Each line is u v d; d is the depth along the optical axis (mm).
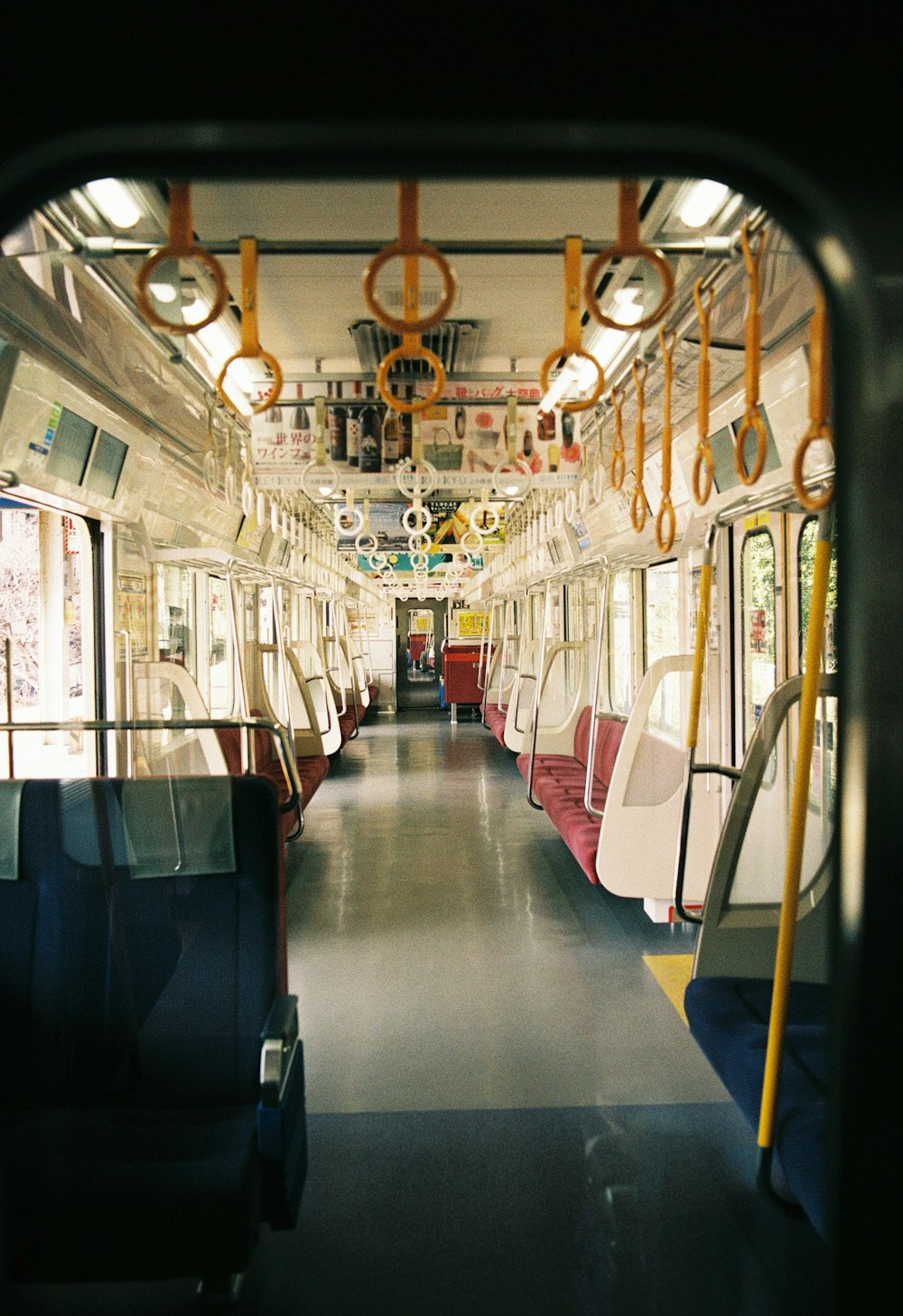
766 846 2998
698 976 2855
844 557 1112
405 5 1012
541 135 1024
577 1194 2422
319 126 1013
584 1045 3336
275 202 3125
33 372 2697
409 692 20031
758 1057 2297
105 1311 2027
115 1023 2203
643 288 2838
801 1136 1921
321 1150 2646
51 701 9672
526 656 9211
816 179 1038
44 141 1003
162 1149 1917
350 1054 3281
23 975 2195
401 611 19219
